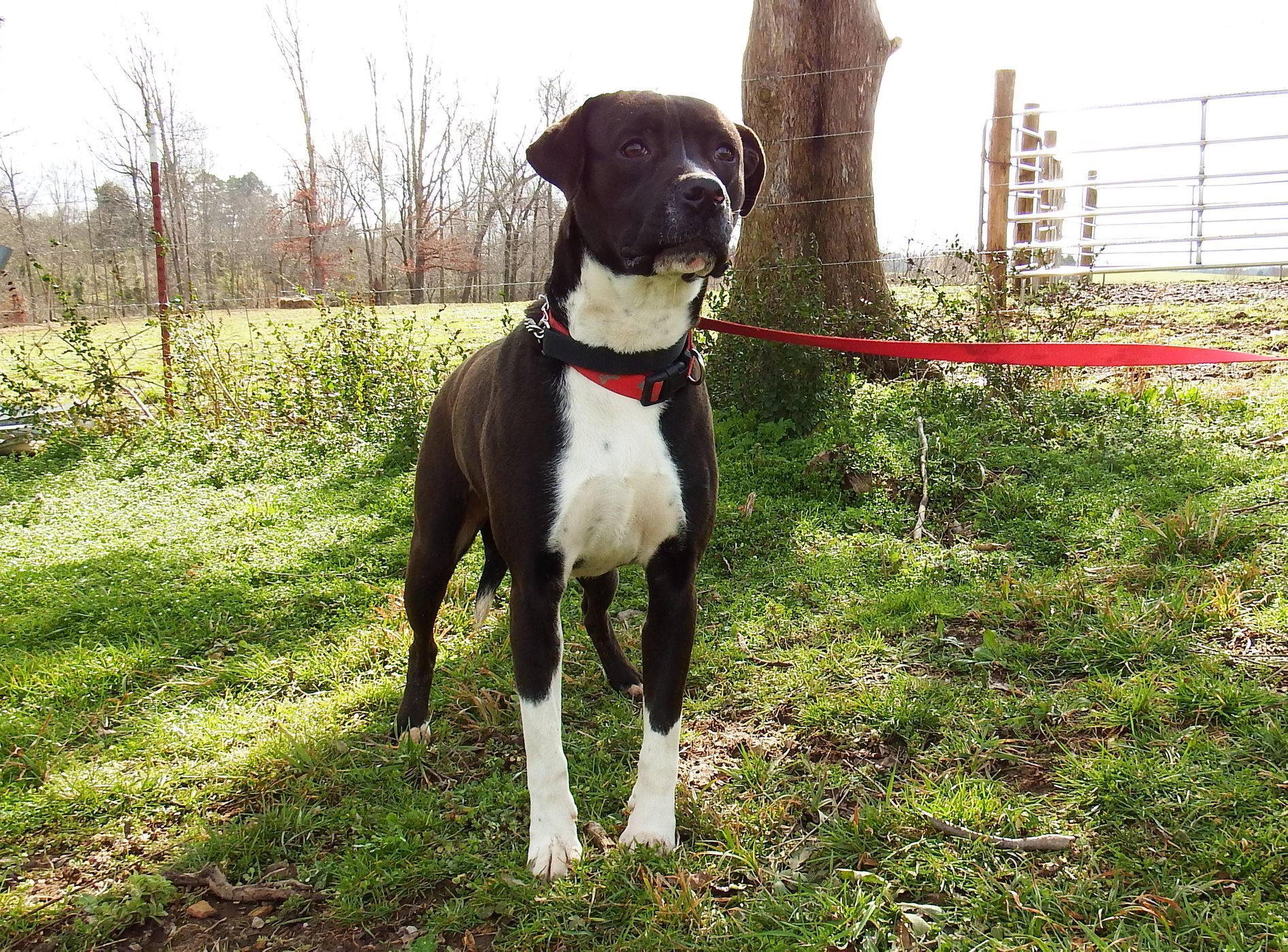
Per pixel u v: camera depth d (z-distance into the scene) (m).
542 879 2.24
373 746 2.90
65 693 3.28
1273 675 2.73
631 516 2.41
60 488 5.92
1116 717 2.63
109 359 7.47
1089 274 10.60
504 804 2.57
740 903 2.17
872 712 2.85
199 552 4.57
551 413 2.39
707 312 6.45
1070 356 2.75
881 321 6.50
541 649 2.36
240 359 7.70
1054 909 2.02
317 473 6.04
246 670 3.40
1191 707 2.63
